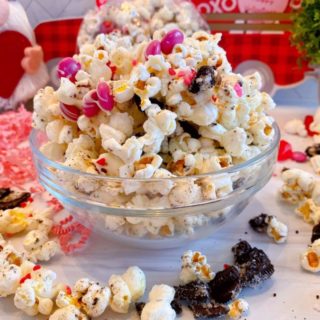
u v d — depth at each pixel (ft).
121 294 1.04
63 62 1.23
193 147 1.15
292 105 2.07
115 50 1.21
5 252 1.15
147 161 1.09
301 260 1.18
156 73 1.13
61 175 1.11
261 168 1.16
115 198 1.08
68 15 1.99
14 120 1.77
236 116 1.17
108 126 1.10
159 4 1.86
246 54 2.01
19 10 1.88
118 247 1.26
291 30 1.88
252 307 1.07
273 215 1.38
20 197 1.44
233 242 1.27
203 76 1.09
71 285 1.14
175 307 1.06
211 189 1.06
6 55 1.88
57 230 1.29
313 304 1.07
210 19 1.97
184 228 1.15
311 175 1.44
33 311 1.05
